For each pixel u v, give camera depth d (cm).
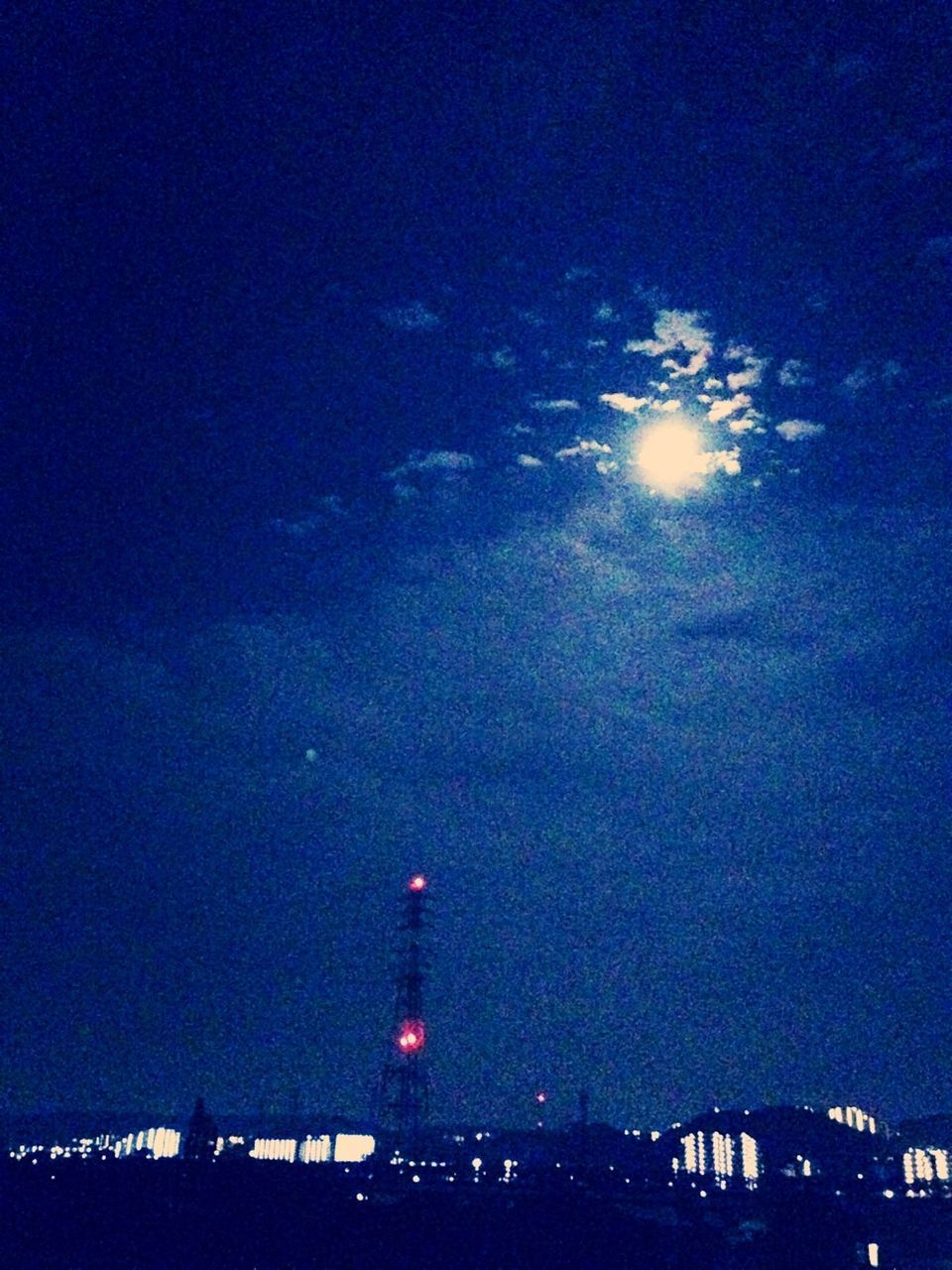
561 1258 3662
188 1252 3634
